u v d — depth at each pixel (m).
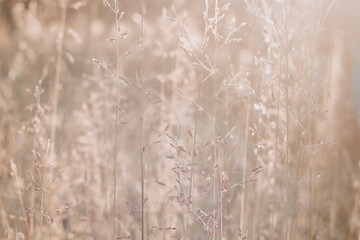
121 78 1.57
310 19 1.91
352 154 3.36
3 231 2.06
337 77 3.43
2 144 2.68
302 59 1.92
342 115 3.34
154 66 2.75
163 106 2.54
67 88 3.08
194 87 2.39
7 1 3.91
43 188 1.72
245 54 2.29
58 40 2.50
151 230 1.66
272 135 1.97
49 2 2.82
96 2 3.09
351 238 2.48
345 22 3.31
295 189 1.82
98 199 2.36
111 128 2.65
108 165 2.47
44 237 2.08
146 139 2.67
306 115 1.79
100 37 3.15
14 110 2.93
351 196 2.98
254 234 1.97
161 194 2.26
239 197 2.24
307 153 1.94
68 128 2.77
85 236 2.25
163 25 2.38
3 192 2.29
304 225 2.18
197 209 1.74
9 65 3.64
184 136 2.49
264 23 1.98
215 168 1.63
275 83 1.98
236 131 2.24
